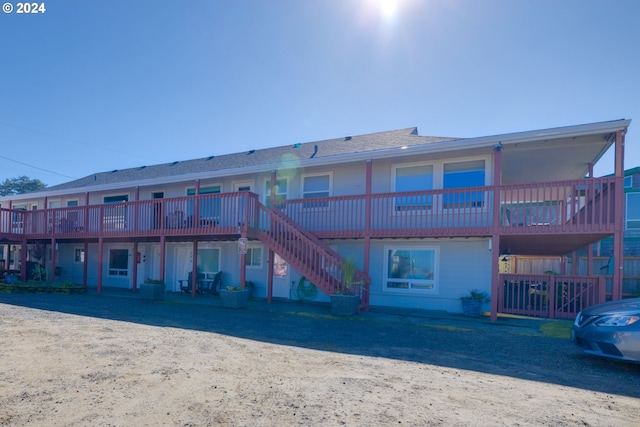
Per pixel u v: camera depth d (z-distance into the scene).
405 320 9.84
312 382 4.62
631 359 5.36
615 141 9.30
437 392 4.40
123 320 8.90
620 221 9.01
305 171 14.64
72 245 20.41
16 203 22.98
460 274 11.86
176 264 17.03
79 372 4.77
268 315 10.35
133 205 14.81
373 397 4.16
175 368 5.04
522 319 10.20
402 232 11.41
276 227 12.33
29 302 11.86
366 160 12.23
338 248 13.48
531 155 11.67
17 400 3.83
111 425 3.31
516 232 10.05
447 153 11.77
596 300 9.98
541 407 4.01
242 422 3.43
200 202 14.24
